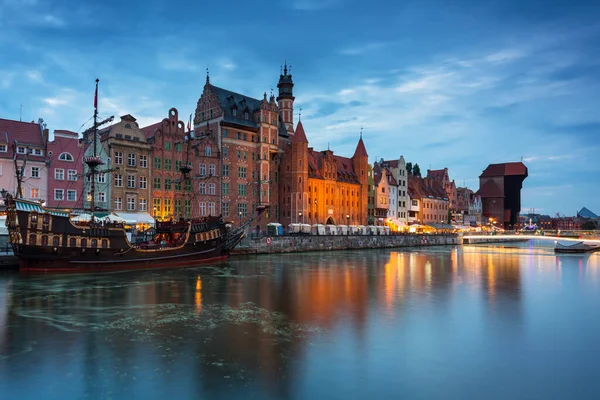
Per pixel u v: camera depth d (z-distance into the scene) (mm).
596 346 25859
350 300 38969
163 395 18609
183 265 65000
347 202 129750
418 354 24047
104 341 25672
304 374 20953
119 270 56844
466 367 22234
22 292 40312
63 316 31516
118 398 18344
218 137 97062
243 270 60094
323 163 122688
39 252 50594
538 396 19000
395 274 58312
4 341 25625
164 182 86062
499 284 50594
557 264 77312
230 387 19406
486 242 175500
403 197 156500
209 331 27953
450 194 192250
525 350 25078
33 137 70500
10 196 49438
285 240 93000
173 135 87938
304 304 36875
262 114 105188
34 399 18312
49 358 22828
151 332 27594
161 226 69625
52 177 70500
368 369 21703
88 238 53844
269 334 27391
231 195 98938
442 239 146750
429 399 18562
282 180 114000
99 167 76312
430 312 34469
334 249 104125
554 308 36688
